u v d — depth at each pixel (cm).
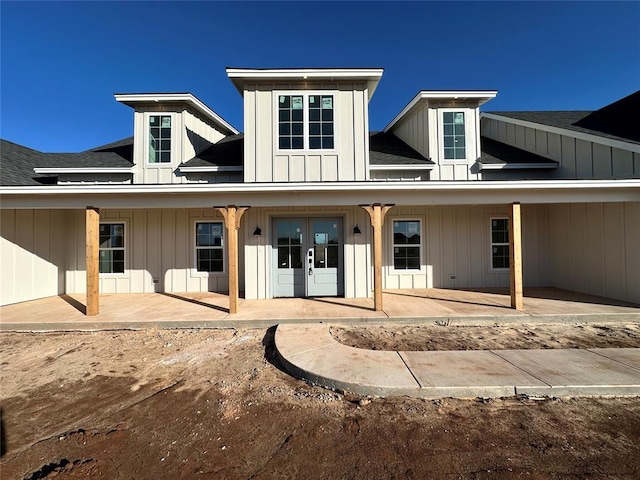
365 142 798
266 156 791
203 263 911
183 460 249
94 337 548
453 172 895
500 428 279
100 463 247
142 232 902
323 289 810
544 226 908
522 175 892
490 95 877
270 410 318
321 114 803
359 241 793
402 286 909
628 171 690
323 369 381
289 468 238
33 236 804
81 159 955
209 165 870
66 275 904
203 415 312
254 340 526
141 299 787
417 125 968
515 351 440
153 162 910
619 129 768
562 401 322
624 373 362
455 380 347
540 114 1059
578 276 808
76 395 355
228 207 650
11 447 267
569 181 615
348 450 256
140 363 441
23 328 578
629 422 285
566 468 230
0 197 634
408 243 919
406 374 364
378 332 553
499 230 922
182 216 904
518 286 636
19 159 962
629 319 594
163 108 919
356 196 660
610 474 223
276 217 812
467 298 750
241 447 263
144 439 276
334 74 777
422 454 248
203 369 419
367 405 321
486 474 226
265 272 789
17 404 337
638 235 659
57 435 283
